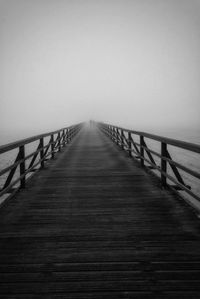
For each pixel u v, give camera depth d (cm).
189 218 434
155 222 420
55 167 915
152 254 320
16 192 595
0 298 246
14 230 395
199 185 1393
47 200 540
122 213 462
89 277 277
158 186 637
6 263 303
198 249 331
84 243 351
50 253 325
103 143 1900
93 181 701
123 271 286
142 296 248
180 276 277
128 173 793
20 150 616
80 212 470
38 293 253
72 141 2091
